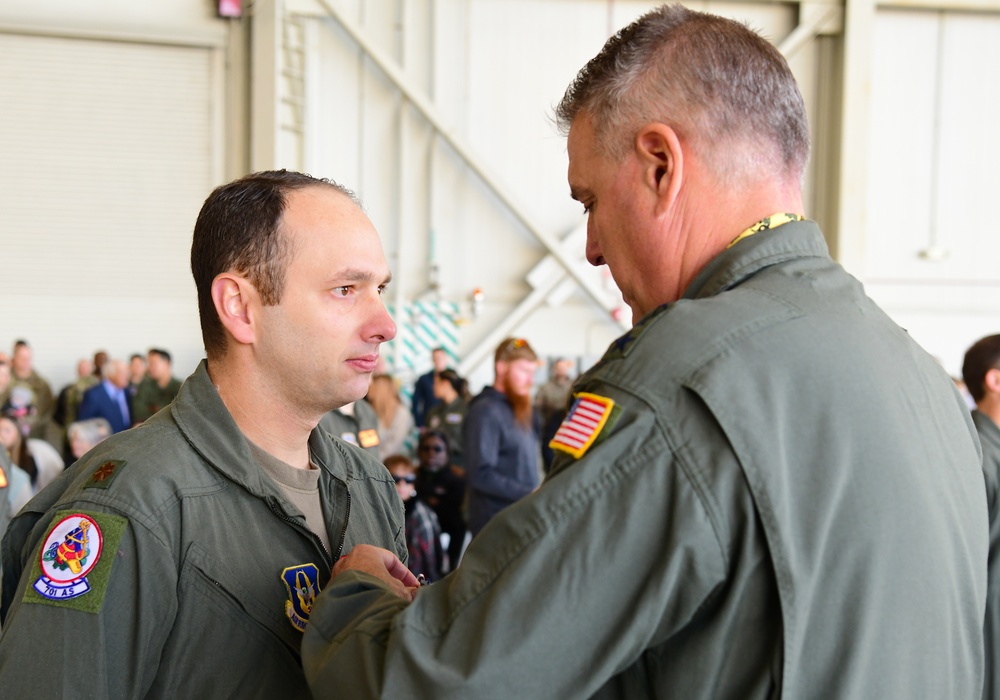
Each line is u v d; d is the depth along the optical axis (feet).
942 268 26.45
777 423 2.62
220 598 3.51
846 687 2.54
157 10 23.85
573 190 3.36
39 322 24.54
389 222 24.98
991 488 6.86
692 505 2.55
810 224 3.11
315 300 3.67
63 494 3.64
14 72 23.91
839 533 2.60
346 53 24.39
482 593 2.69
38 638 3.20
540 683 2.59
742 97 3.00
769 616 2.56
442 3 24.54
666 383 2.70
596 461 2.67
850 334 2.83
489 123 24.93
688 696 2.62
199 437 3.65
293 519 3.74
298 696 3.64
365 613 3.05
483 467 12.54
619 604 2.59
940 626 2.73
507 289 25.40
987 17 25.91
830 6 25.07
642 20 3.20
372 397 19.80
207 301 3.80
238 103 24.45
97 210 24.50
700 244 3.07
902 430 2.76
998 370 8.20
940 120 26.09
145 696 3.41
